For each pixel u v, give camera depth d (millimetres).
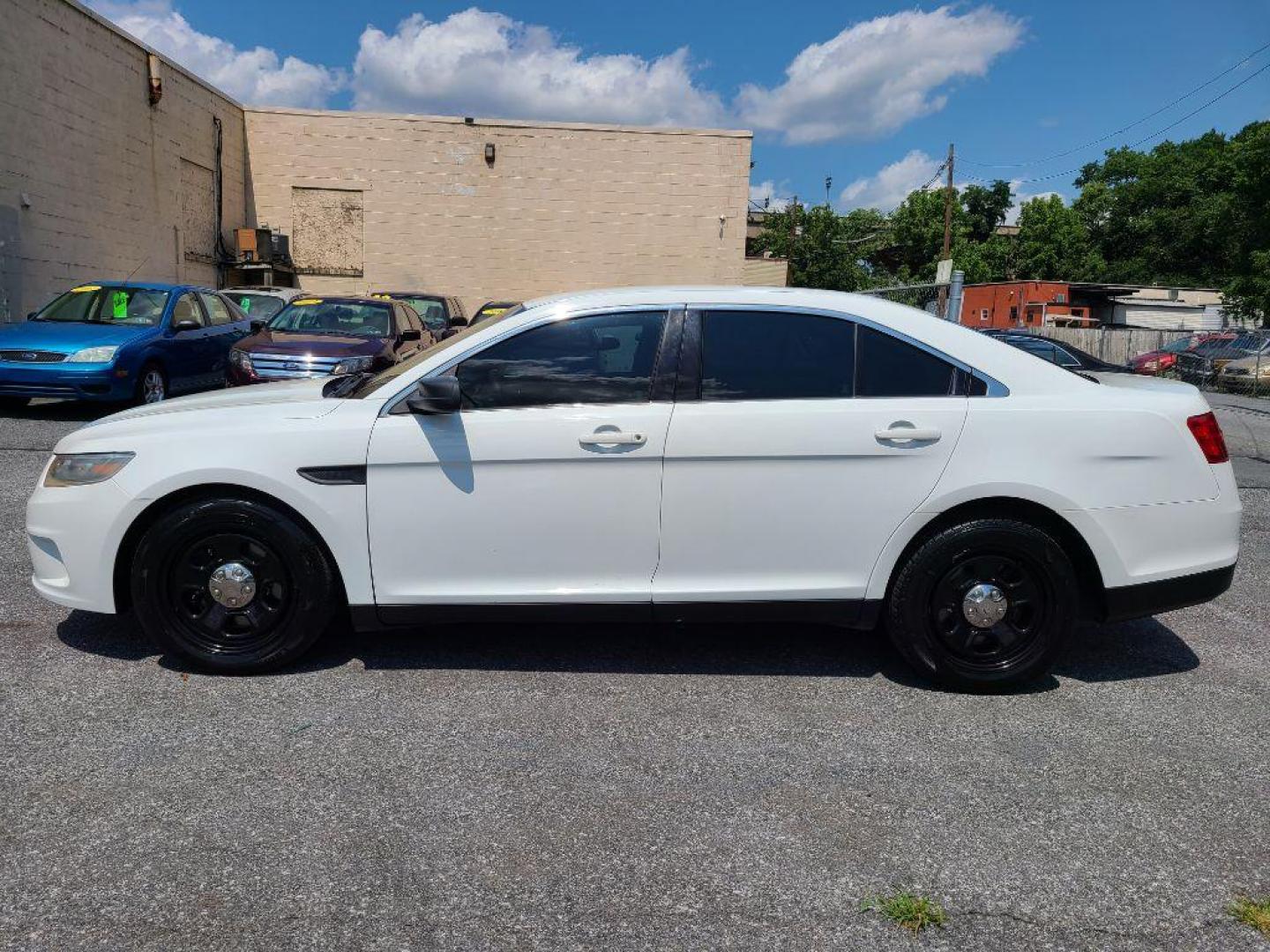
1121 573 3656
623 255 24625
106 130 17297
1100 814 2854
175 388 10828
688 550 3633
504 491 3584
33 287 15297
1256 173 31766
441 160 23828
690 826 2748
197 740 3203
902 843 2680
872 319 3691
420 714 3445
